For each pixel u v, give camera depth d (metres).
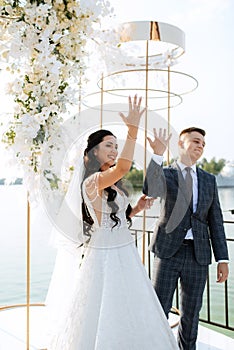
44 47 2.05
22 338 2.67
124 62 2.58
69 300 2.30
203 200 2.55
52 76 2.13
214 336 2.99
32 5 2.11
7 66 2.14
